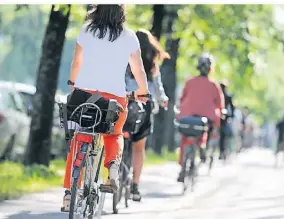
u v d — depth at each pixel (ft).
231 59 260.62
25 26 446.60
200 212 106.63
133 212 100.83
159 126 264.72
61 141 188.44
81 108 67.26
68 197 66.59
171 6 240.73
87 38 70.49
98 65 69.77
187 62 278.05
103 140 71.15
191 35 250.78
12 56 494.59
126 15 71.05
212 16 244.22
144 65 103.24
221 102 135.13
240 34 250.78
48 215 90.89
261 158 357.00
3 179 127.95
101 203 73.72
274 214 108.06
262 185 164.66
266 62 279.49
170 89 260.42
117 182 69.46
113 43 70.13
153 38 103.96
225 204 119.44
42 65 148.46
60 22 148.25
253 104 462.19
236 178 185.26
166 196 127.24
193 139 132.57
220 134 226.99
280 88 464.24
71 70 72.38
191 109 133.39
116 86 69.67
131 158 102.22
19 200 104.17
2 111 164.35
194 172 135.95
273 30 260.62
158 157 250.98
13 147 168.25
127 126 96.02
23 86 176.65
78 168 65.46
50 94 148.46
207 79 134.92
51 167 159.43
